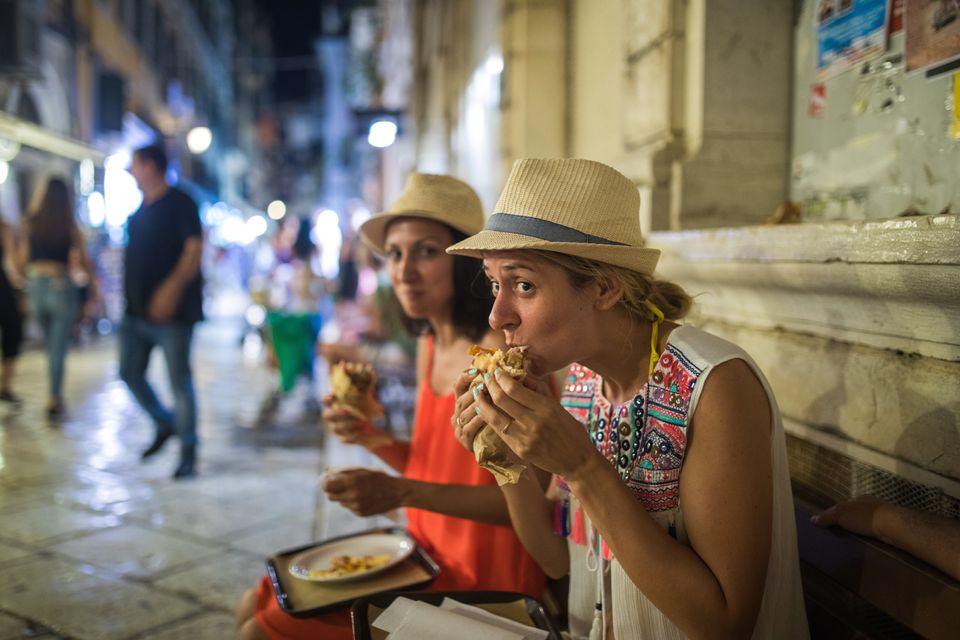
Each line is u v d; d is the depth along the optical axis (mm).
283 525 4008
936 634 1202
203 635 2824
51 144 9586
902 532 1321
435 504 1955
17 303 7023
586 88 4031
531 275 1343
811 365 1765
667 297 1523
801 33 2354
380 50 19906
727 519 1240
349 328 7227
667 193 2518
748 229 1805
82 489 4594
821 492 1769
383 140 11977
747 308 2029
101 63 15164
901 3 1865
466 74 7352
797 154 2385
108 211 13305
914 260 1300
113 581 3287
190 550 3654
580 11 4137
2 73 10273
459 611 1650
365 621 1610
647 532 1249
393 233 2264
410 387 6047
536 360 1385
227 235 28156
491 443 1388
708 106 2408
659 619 1388
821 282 1596
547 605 2094
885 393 1523
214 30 33031
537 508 1782
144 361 4980
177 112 22844
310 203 49281
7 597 3104
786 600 1371
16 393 7629
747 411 1291
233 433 6270
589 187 1353
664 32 2553
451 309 2242
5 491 4516
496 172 5137
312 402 7082
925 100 1773
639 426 1424
